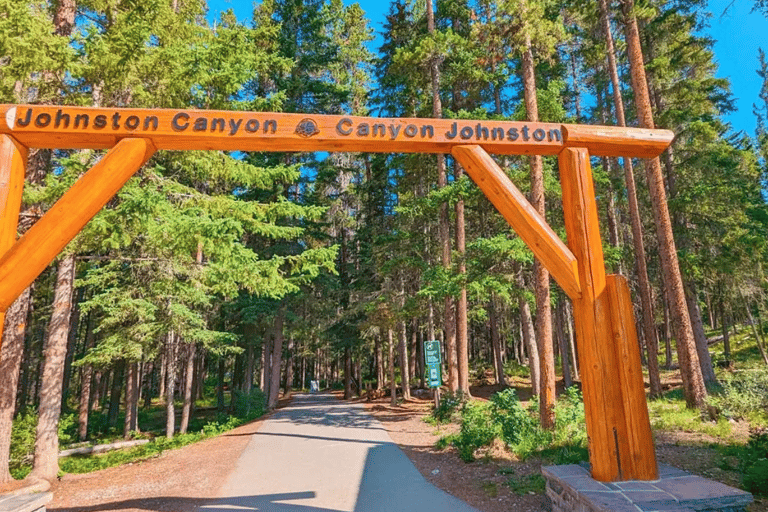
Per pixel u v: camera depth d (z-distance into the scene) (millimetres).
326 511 5641
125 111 4656
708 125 16734
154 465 9805
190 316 13734
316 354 40188
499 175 4941
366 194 25078
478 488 6328
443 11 18781
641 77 12828
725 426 8945
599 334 4641
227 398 33594
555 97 13039
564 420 9039
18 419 11227
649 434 4512
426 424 13344
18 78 7746
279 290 10312
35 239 4246
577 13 17109
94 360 13445
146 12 9172
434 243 19688
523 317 15656
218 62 9797
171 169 12305
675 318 12039
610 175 19500
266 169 11094
